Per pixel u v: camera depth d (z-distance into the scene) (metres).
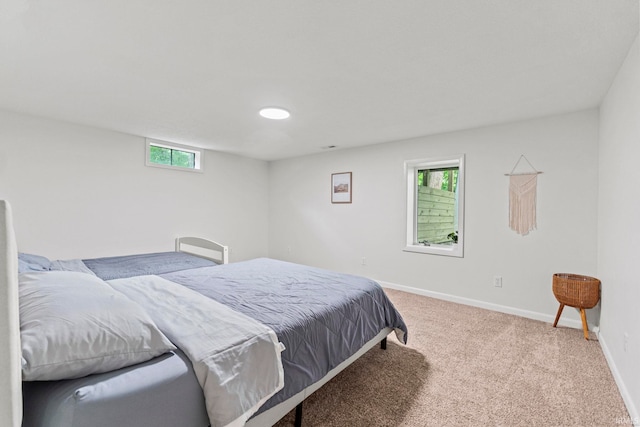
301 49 1.75
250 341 1.23
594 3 1.35
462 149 3.48
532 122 3.03
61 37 1.62
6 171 2.90
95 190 3.47
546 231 2.96
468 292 3.46
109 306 1.13
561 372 2.01
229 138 3.92
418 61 1.88
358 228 4.48
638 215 1.57
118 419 0.88
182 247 4.29
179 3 1.35
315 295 1.93
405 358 2.20
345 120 3.10
